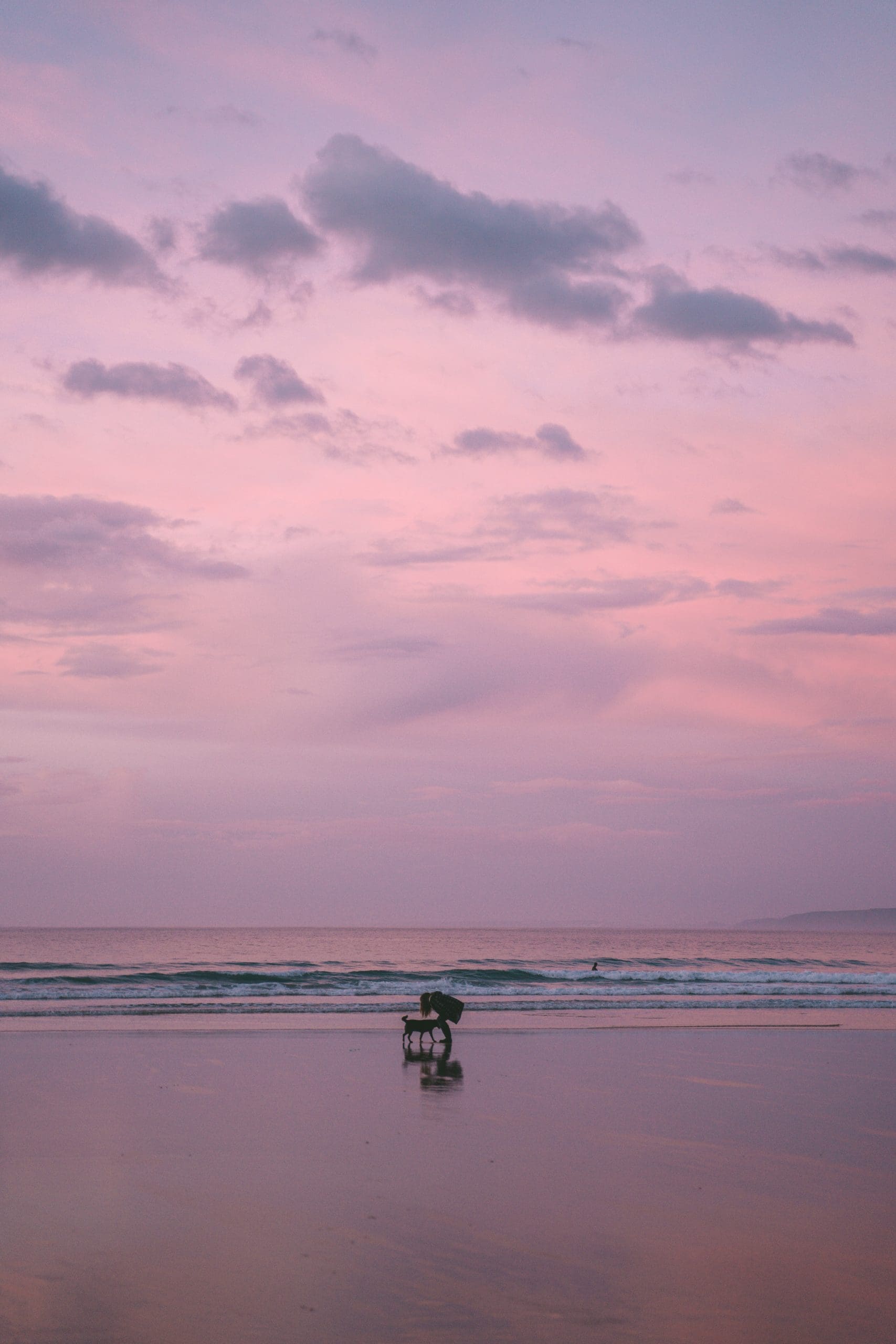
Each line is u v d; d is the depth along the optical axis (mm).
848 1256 7941
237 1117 12734
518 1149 11422
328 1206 8961
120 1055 17719
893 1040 23109
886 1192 9961
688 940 185875
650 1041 21812
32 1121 12172
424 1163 10633
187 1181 9695
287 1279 7117
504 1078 16422
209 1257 7555
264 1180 9773
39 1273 7113
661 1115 13664
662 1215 8961
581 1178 10211
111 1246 7758
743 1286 7195
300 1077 16000
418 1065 17609
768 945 149375
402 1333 6199
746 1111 14070
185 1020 23828
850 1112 14195
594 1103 14422
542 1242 8102
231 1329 6203
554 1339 6152
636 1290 7070
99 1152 10711
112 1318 6340
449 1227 8422
